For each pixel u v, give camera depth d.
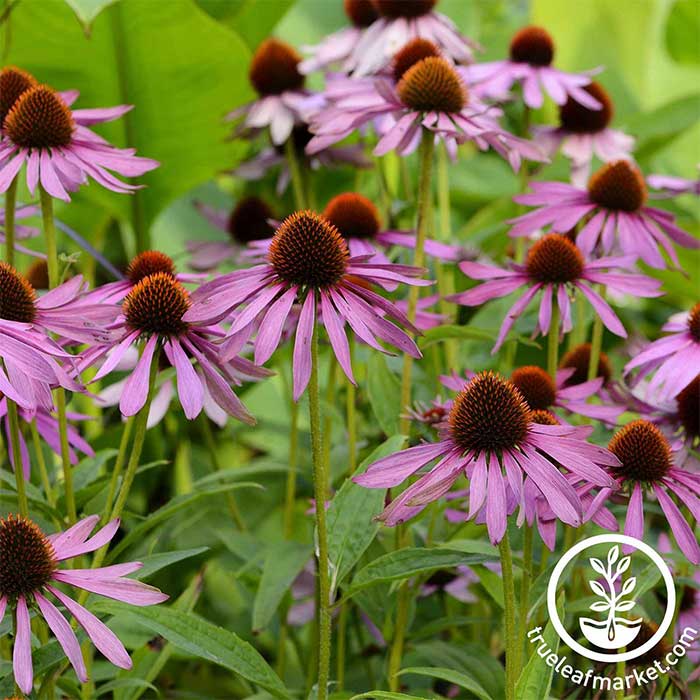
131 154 0.99
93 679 0.98
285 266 0.86
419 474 0.93
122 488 0.90
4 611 0.82
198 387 0.88
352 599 1.02
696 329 0.95
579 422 1.03
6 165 0.96
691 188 1.16
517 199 1.09
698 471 0.95
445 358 1.19
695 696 1.02
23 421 1.00
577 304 1.17
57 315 0.90
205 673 1.16
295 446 1.11
